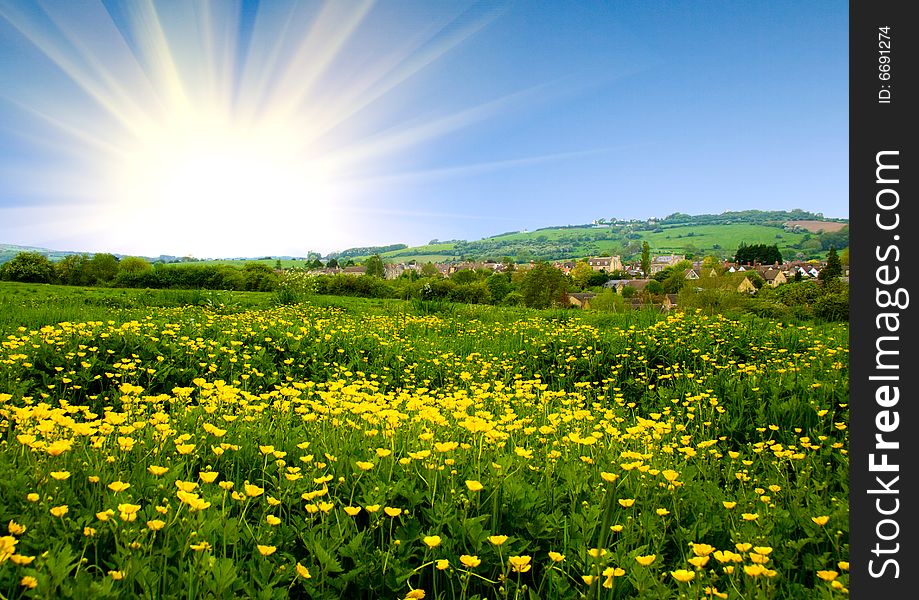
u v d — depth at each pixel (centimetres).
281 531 262
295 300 2591
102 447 312
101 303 2158
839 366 711
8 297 2152
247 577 233
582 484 330
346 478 321
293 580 224
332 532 258
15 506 243
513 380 878
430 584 260
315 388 719
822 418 559
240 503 275
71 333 784
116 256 7269
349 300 2962
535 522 288
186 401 511
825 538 308
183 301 2328
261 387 759
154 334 867
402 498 303
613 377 873
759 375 730
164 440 337
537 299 6188
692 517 320
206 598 202
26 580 178
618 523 293
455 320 1811
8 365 633
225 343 880
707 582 237
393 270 14700
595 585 231
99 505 255
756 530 298
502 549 259
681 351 933
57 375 656
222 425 427
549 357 974
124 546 220
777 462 418
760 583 238
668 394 729
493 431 363
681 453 440
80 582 188
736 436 575
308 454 368
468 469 346
